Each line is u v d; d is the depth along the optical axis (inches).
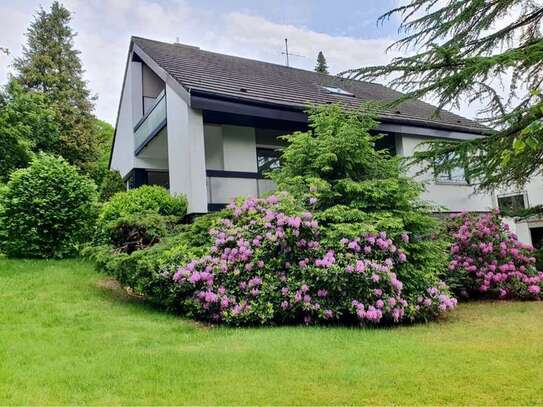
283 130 455.2
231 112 375.9
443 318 242.2
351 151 297.0
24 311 223.0
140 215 334.6
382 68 281.9
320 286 225.9
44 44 1000.9
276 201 259.4
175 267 240.2
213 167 425.4
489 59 244.2
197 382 132.9
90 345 173.3
